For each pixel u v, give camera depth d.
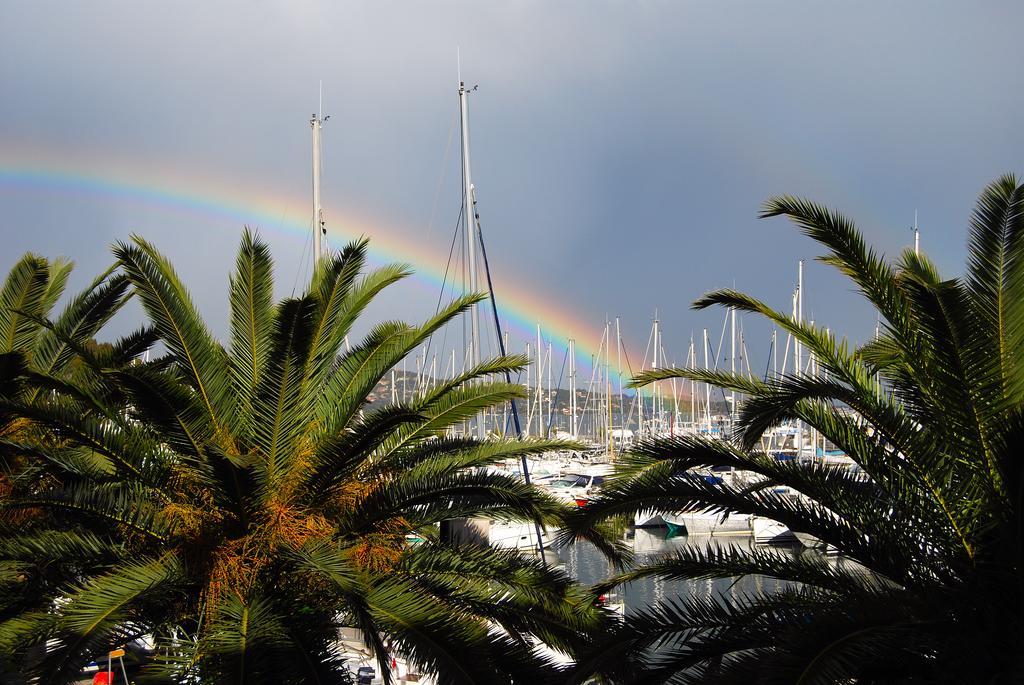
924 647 8.13
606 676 9.72
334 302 12.46
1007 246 8.80
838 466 9.93
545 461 71.88
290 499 11.62
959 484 8.66
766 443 41.34
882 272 9.19
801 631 7.69
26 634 10.27
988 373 8.49
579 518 9.95
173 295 11.95
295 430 11.91
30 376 11.30
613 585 11.39
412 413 10.60
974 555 8.52
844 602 8.61
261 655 9.92
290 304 11.09
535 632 12.06
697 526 48.31
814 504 9.57
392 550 11.88
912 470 8.93
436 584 11.67
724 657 9.25
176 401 11.09
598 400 84.56
